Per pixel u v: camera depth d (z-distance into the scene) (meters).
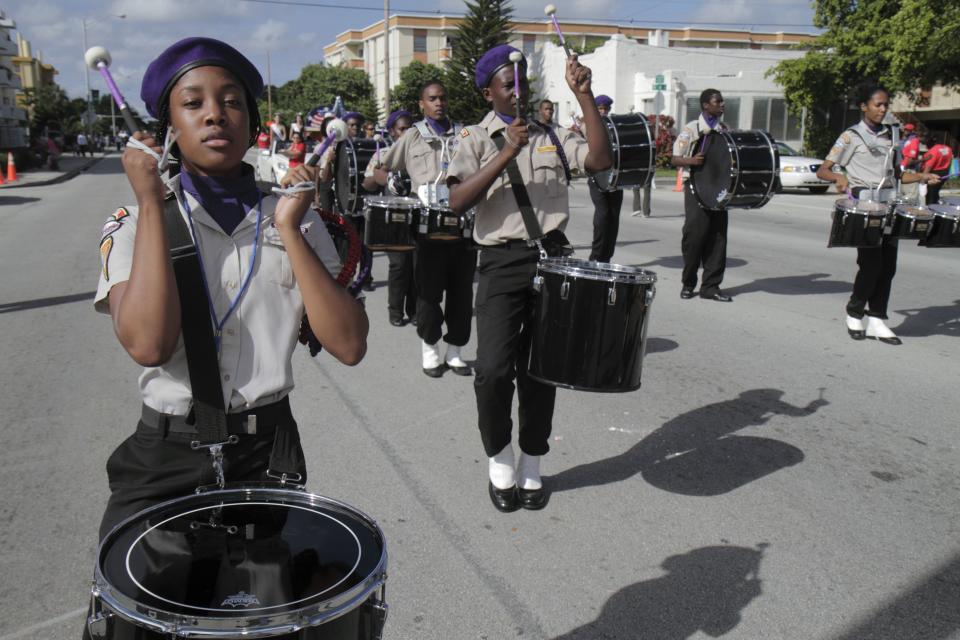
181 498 1.76
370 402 5.22
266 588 1.50
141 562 1.57
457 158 3.66
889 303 7.96
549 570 3.28
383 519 3.68
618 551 3.42
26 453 4.41
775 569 3.28
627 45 32.38
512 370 3.67
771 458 4.34
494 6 42.00
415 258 5.72
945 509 3.78
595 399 5.25
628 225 14.74
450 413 5.03
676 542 3.49
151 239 1.62
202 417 1.78
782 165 21.44
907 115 28.42
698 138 7.85
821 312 7.66
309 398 5.29
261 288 1.83
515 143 3.41
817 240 12.45
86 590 3.13
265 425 1.88
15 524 3.63
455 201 3.53
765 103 32.59
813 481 4.07
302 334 2.02
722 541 3.50
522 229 3.60
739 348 6.44
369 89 59.97
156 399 1.83
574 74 3.64
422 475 4.14
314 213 1.95
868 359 6.12
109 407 5.14
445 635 2.87
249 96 1.88
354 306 1.84
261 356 1.84
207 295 1.76
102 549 1.59
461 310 5.77
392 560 3.34
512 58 3.57
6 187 25.12
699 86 31.66
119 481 1.88
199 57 1.79
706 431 4.71
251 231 1.84
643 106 32.16
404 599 3.08
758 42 69.50
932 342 6.60
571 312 3.30
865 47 23.77
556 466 4.26
